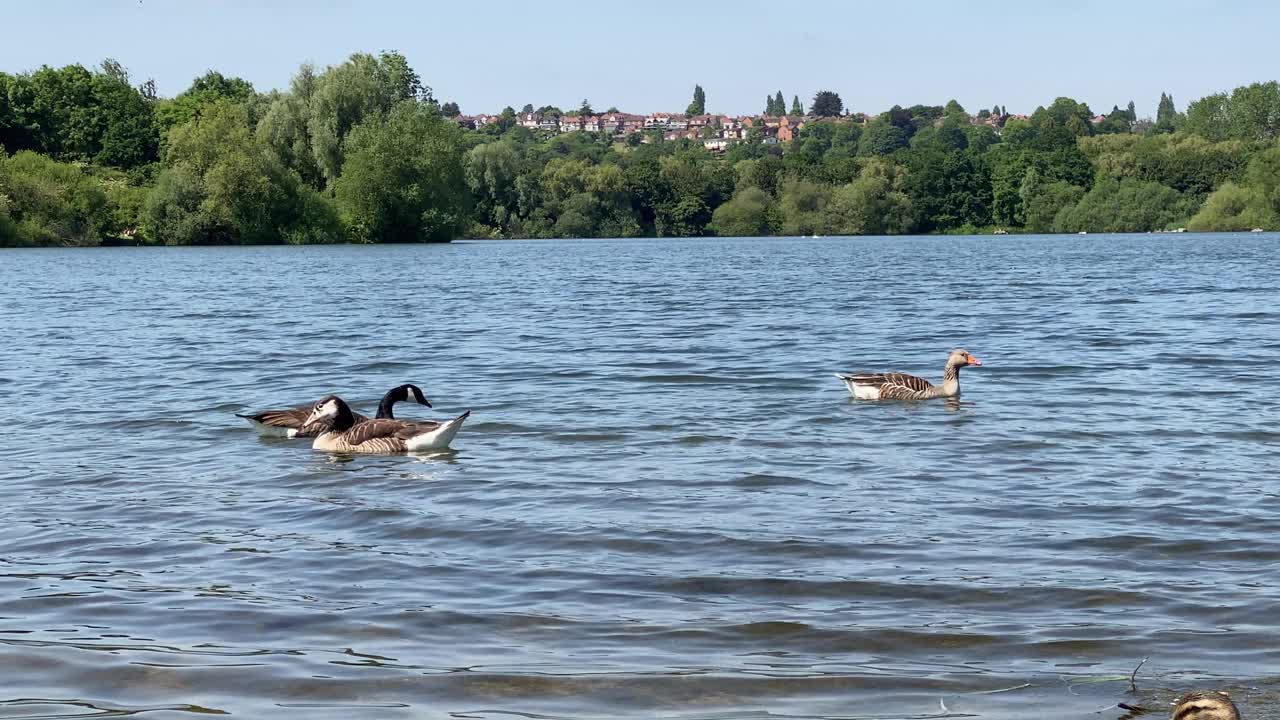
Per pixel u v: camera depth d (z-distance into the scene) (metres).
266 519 12.91
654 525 12.52
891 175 170.25
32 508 13.41
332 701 8.19
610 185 166.38
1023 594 10.22
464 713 7.98
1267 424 18.05
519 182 162.00
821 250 113.81
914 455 16.20
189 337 32.97
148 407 20.75
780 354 28.53
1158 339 30.73
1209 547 11.51
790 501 13.57
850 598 10.17
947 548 11.58
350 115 116.56
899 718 7.89
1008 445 16.84
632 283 60.09
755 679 8.50
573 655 8.95
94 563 11.24
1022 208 167.25
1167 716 7.86
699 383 23.50
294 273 68.81
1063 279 60.62
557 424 18.83
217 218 108.62
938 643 9.17
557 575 10.82
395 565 11.13
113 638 9.30
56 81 145.12
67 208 107.88
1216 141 183.25
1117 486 14.12
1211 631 9.33
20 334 33.81
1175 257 86.25
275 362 27.25
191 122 113.44
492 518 12.86
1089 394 21.56
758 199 167.00
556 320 38.41
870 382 21.20
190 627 9.52
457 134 116.62
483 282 60.75
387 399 18.52
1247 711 7.89
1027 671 8.63
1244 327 33.59
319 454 16.66
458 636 9.32
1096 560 11.15
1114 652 8.96
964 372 25.05
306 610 9.91
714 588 10.45
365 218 111.75
